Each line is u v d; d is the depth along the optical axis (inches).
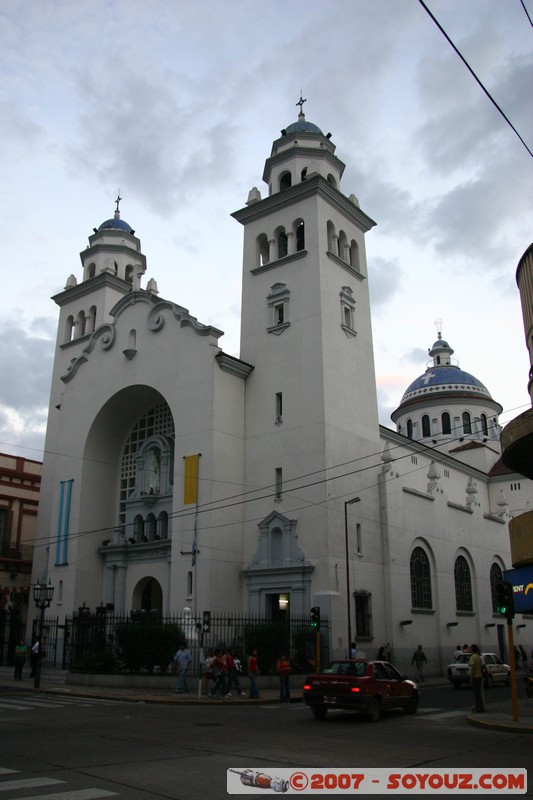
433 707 919.0
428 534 1656.0
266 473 1454.2
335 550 1337.4
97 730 620.1
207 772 423.8
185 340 1556.3
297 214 1604.3
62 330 2042.3
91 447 1731.1
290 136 1734.7
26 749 504.7
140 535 1622.8
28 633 1712.6
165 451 1606.8
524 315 703.1
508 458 717.3
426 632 1563.7
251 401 1531.7
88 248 2068.2
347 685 751.7
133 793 362.3
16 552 1910.7
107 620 1269.7
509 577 757.9
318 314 1482.5
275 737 598.2
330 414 1422.2
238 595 1397.6
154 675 1127.6
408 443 1873.8
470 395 2544.3
